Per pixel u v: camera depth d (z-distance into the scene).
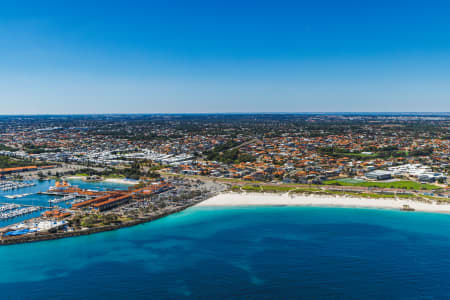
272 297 164.25
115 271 188.25
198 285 174.38
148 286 173.12
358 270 189.75
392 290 170.25
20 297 163.62
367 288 172.00
